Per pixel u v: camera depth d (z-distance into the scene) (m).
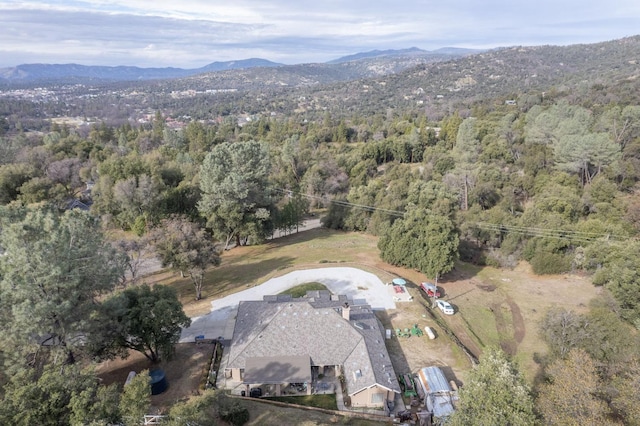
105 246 31.80
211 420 22.16
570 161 77.56
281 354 33.53
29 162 87.56
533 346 42.94
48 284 26.44
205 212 63.78
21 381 21.55
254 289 49.94
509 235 63.00
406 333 40.88
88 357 29.84
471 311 49.59
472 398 23.45
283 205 80.25
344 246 66.81
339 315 37.00
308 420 28.67
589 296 52.84
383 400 31.22
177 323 33.03
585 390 23.94
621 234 56.03
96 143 113.06
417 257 54.16
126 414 19.75
